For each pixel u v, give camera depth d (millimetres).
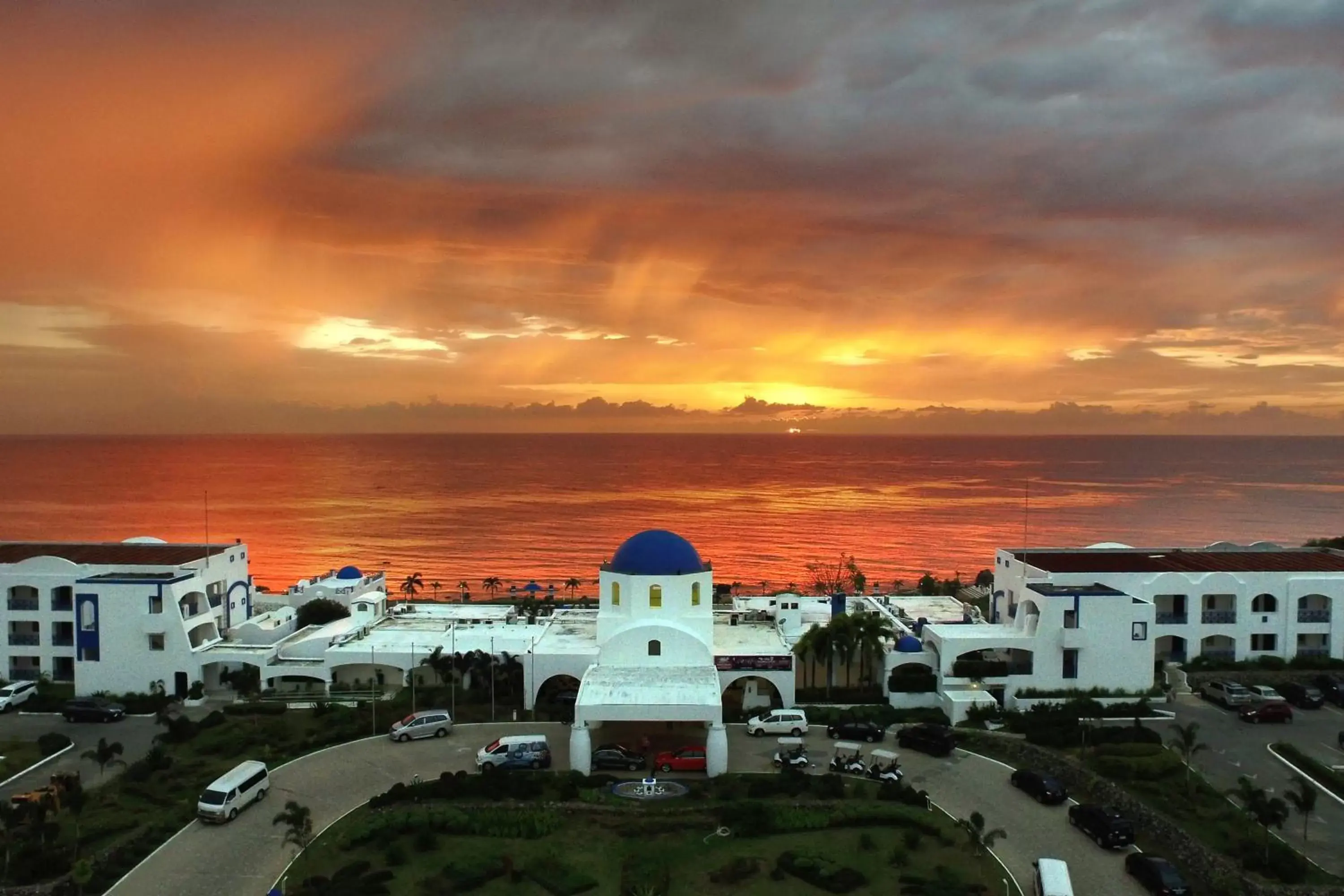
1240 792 53688
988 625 87250
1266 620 88000
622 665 74000
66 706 75625
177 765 64562
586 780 61000
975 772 64375
